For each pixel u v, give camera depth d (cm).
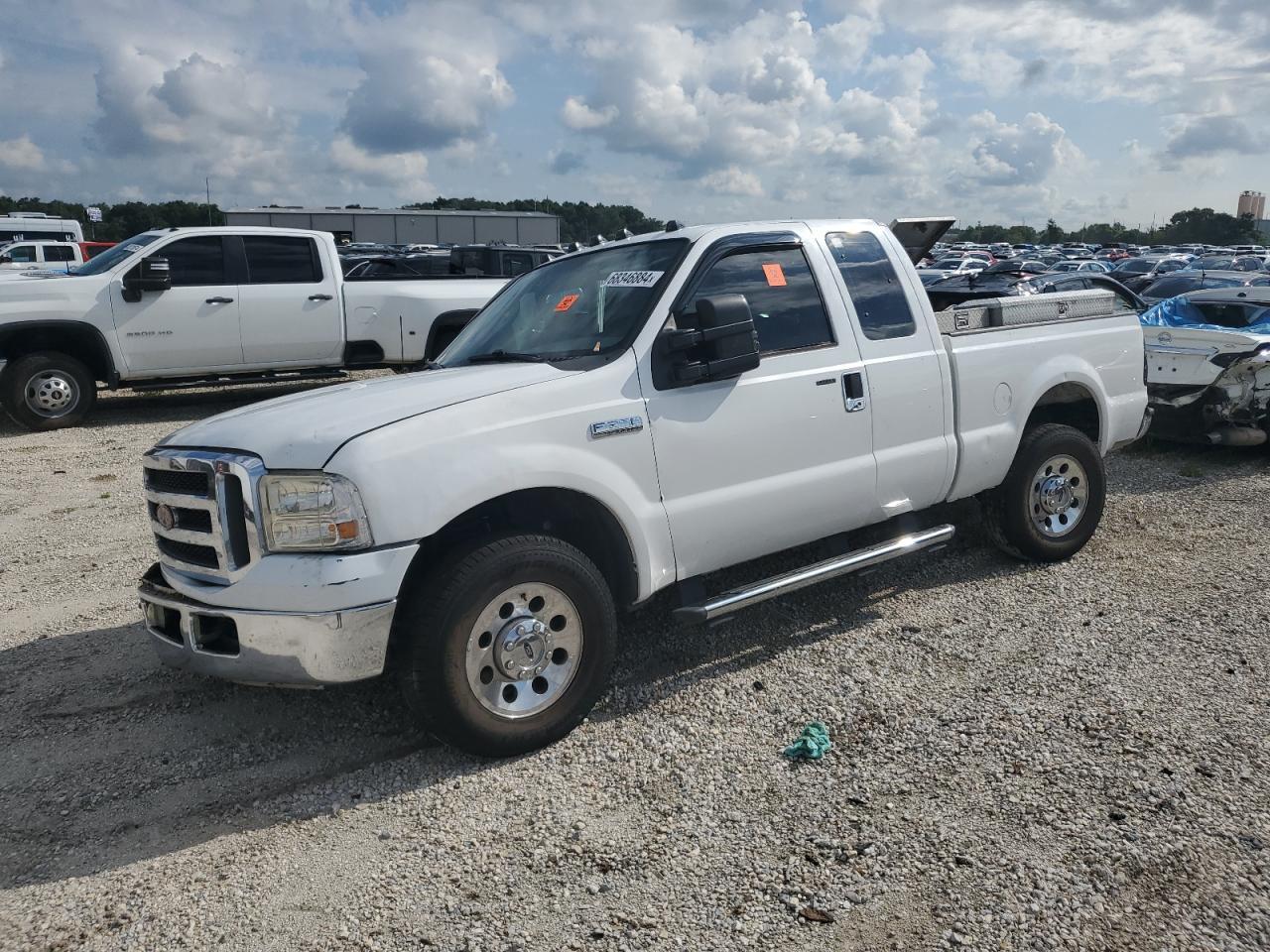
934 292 1313
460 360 460
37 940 277
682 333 398
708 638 483
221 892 297
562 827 326
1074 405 610
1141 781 338
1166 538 634
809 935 268
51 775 369
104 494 806
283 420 363
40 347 1089
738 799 338
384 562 336
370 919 282
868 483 469
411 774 363
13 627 521
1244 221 14900
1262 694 404
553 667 377
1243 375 861
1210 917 269
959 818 321
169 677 453
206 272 1129
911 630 486
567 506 397
